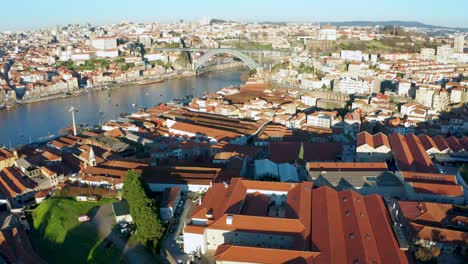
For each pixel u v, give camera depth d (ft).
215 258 366.43
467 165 595.06
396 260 343.26
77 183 602.85
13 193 598.75
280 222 410.11
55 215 512.63
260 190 504.02
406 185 510.99
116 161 655.35
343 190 485.56
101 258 428.15
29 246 453.99
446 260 363.35
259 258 359.66
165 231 464.24
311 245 375.66
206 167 624.59
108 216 511.81
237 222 415.44
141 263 416.26
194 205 528.22
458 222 402.93
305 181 554.87
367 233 387.55
